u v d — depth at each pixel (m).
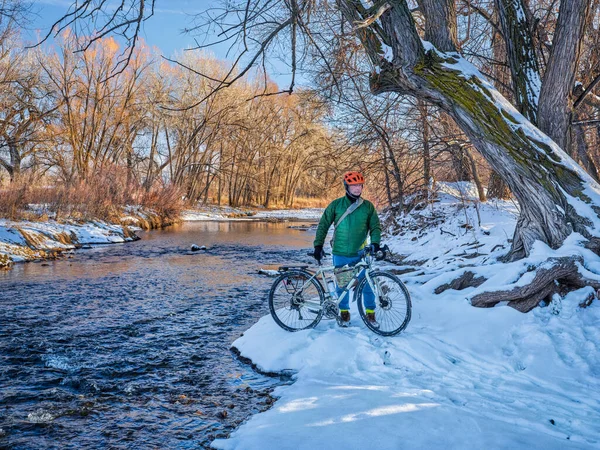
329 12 8.53
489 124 6.88
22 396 4.57
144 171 44.53
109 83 35.09
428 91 7.20
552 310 5.92
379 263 13.41
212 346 6.25
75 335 6.70
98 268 13.17
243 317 7.86
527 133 6.90
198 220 40.34
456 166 18.20
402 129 16.81
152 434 3.79
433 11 7.41
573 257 6.19
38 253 15.11
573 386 4.45
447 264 8.08
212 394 4.61
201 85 41.31
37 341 6.35
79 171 30.31
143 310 8.30
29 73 30.59
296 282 6.07
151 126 42.69
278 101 47.94
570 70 7.36
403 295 5.66
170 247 18.98
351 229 5.82
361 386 4.43
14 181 20.81
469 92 6.95
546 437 3.41
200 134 44.00
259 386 4.81
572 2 7.21
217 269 13.34
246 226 33.50
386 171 19.22
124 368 5.38
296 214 54.47
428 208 17.67
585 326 5.59
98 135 36.78
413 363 4.91
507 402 4.11
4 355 5.77
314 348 5.29
